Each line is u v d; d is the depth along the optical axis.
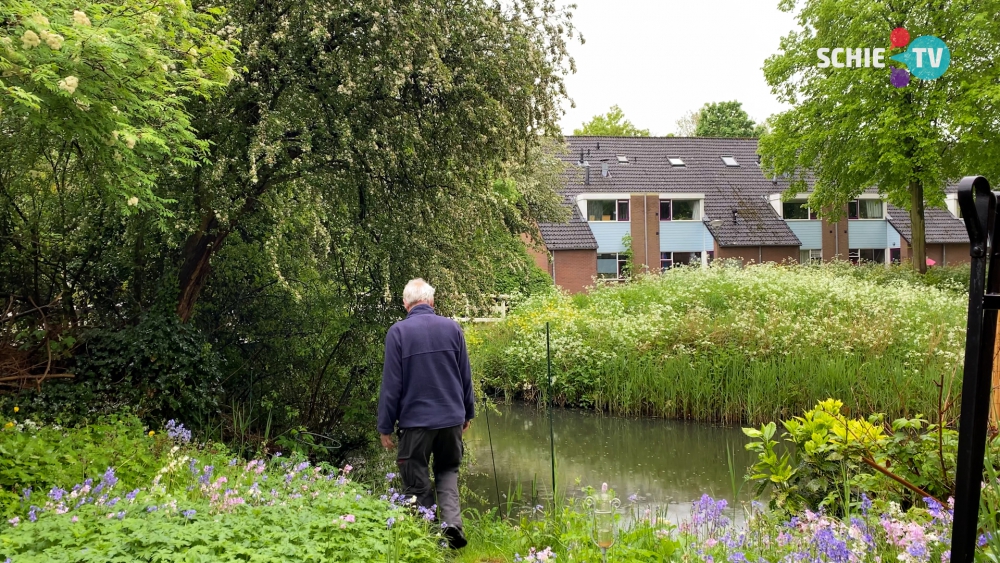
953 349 11.97
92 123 4.89
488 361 15.49
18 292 7.51
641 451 10.41
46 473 4.77
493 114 7.80
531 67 7.95
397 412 5.15
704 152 41.00
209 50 5.92
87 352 7.07
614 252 36.47
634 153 40.28
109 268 7.77
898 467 4.68
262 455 7.23
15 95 4.20
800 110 28.38
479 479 8.73
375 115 7.79
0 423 5.69
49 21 4.61
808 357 12.72
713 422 12.59
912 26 24.92
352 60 7.41
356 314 8.55
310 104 7.47
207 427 7.18
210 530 3.73
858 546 3.60
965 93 23.75
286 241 8.09
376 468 8.34
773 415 12.19
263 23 7.40
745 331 14.02
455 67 7.88
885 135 24.72
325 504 4.59
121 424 6.16
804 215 38.41
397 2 7.39
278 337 8.49
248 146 7.31
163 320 7.20
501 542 5.08
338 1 7.20
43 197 7.63
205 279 8.11
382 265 7.96
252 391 8.34
